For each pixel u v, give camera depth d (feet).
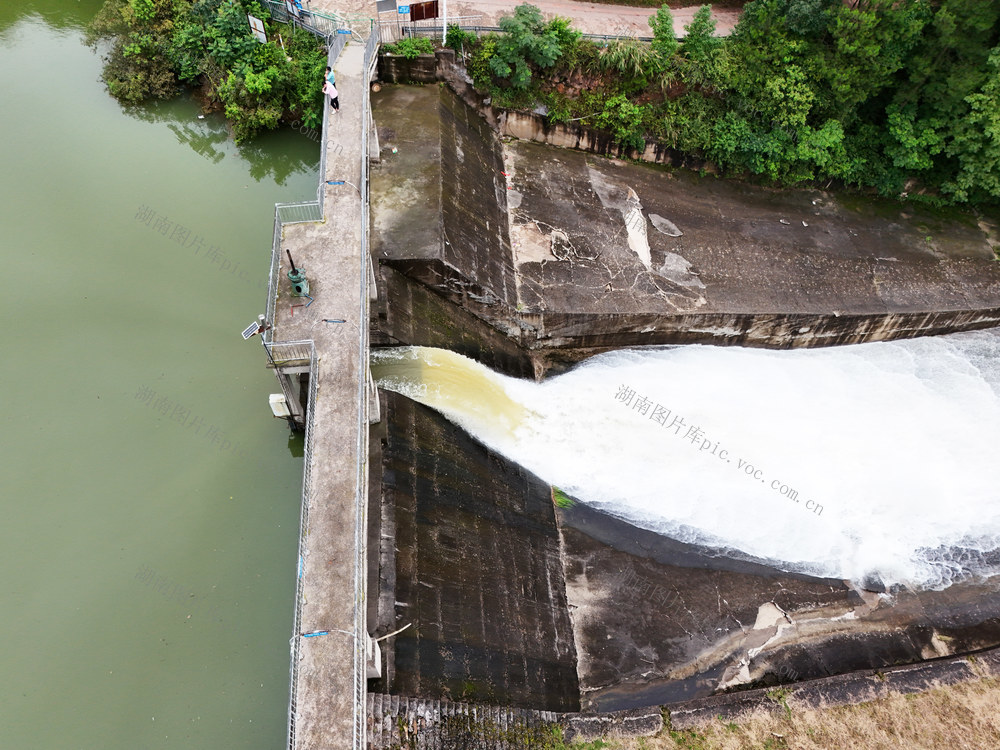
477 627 60.75
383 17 106.83
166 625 61.36
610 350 94.38
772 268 99.30
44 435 72.13
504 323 87.97
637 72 102.37
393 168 90.22
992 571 77.10
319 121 103.24
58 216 91.61
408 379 72.79
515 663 61.41
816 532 78.38
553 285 91.66
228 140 106.42
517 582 67.67
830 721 59.82
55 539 65.51
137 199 95.25
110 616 61.41
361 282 65.41
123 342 80.12
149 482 70.03
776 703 60.39
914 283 100.22
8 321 80.28
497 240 93.50
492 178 100.94
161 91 107.24
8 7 121.19
